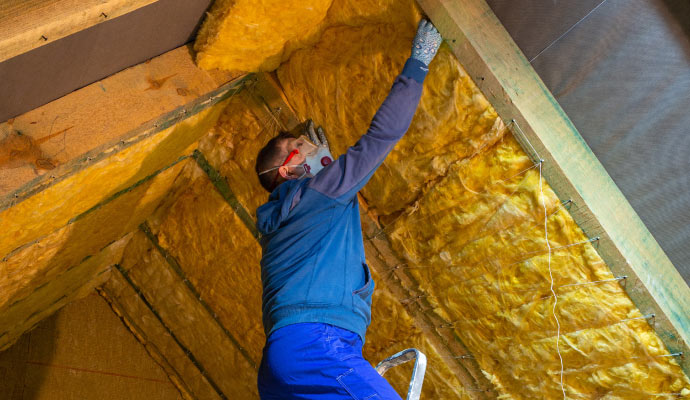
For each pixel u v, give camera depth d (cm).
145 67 198
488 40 174
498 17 179
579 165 179
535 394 223
